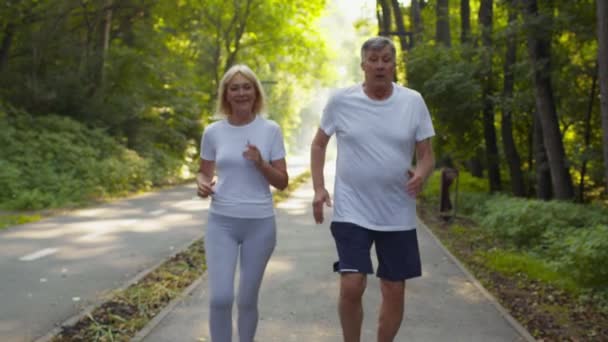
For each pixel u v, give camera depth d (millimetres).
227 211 3812
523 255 8891
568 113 18344
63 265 7508
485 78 17125
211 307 3773
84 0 21484
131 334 4828
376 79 3629
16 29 20516
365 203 3674
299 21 33125
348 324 3732
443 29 19969
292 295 6027
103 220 11797
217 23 31812
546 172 15750
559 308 5859
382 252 3762
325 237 9945
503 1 12820
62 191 14750
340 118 3736
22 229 10484
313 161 3867
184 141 27031
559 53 14688
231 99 3846
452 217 13305
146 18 25234
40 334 4844
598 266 6309
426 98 16797
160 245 9047
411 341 4680
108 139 19359
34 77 20156
